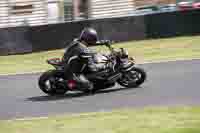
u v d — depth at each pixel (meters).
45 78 37.53
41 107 34.28
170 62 51.69
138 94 36.25
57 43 69.75
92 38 37.38
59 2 81.12
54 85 37.50
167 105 32.09
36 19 80.69
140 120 27.23
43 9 80.88
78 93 38.12
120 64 37.78
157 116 28.09
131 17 72.25
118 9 84.38
